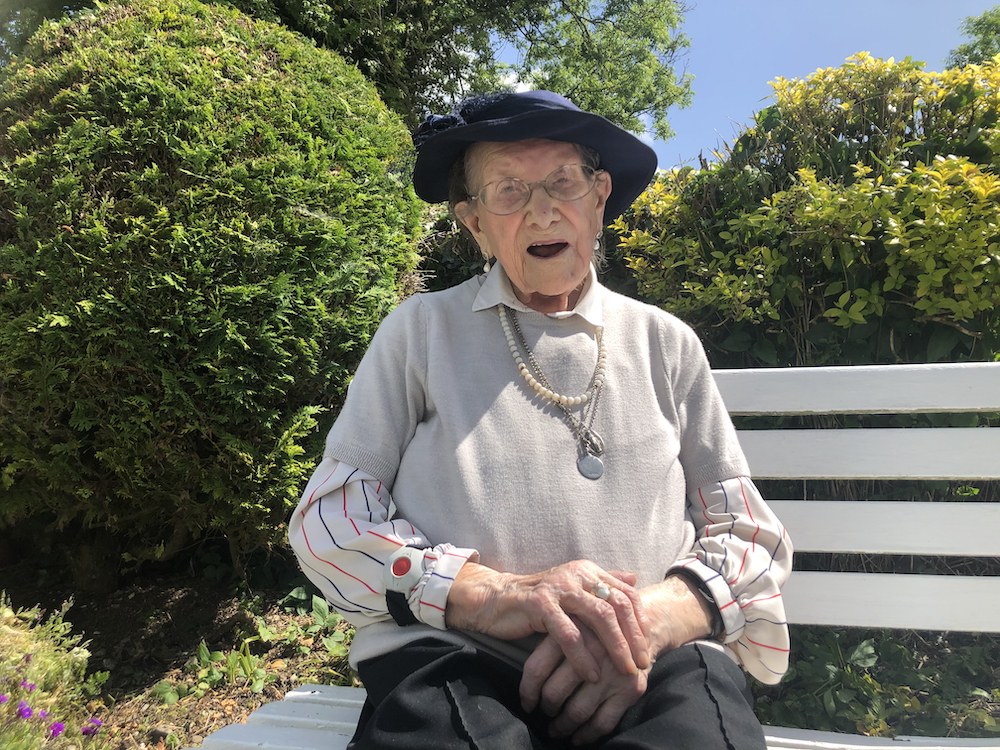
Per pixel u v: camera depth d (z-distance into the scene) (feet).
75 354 6.71
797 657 6.49
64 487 7.23
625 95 47.73
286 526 7.71
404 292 9.20
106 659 7.51
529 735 2.97
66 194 6.86
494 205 4.06
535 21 36.24
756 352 7.31
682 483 4.03
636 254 9.02
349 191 8.04
